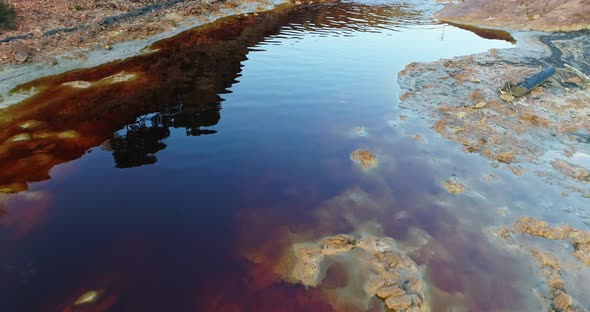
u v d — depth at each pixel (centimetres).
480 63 2033
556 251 824
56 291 700
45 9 2230
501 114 1437
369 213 946
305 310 681
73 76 1698
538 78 1669
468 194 1023
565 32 2666
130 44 2141
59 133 1265
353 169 1131
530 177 1092
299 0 4012
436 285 741
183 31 2530
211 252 807
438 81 1791
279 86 1714
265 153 1192
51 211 909
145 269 757
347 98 1616
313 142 1270
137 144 1218
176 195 984
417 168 1142
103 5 2541
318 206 967
